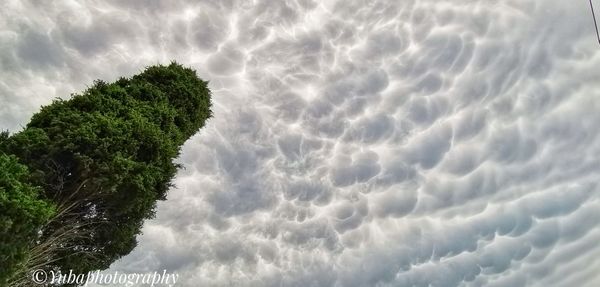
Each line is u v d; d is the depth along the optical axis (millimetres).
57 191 9375
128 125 10625
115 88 11883
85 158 9344
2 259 7086
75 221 9766
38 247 8844
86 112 10508
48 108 10562
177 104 13562
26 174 8312
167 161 11203
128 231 10656
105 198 9875
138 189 9922
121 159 9664
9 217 7223
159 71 14023
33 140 9305
